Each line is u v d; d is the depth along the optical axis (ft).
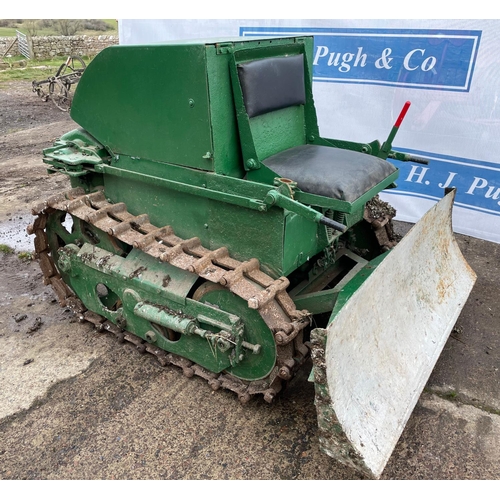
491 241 16.28
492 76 14.51
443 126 15.75
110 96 9.98
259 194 8.49
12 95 40.42
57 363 11.01
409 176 16.97
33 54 58.59
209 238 9.75
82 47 60.95
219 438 9.09
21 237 16.78
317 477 8.36
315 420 9.45
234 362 9.18
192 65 8.46
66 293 12.57
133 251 10.57
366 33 15.81
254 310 8.83
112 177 10.91
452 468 8.58
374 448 7.69
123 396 10.07
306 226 9.33
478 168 15.69
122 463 8.60
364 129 17.03
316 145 11.03
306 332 11.00
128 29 19.35
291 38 10.20
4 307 13.11
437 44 14.94
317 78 17.12
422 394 10.16
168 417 9.55
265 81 9.35
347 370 7.89
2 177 22.15
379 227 11.96
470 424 9.45
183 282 9.68
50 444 8.99
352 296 7.70
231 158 9.35
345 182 8.92
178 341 10.25
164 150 9.61
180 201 9.87
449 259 12.17
